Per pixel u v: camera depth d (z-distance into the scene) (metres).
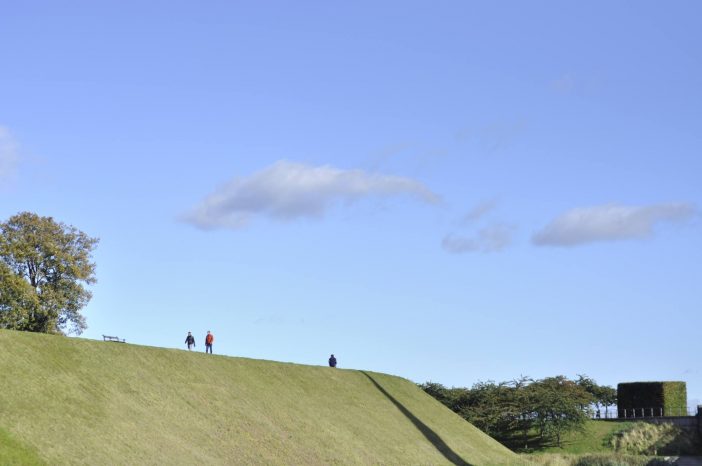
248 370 68.44
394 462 64.19
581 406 102.50
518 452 96.56
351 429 67.44
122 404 50.03
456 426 84.94
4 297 78.00
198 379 60.41
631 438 97.75
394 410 79.25
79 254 86.50
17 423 41.47
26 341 50.31
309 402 68.94
